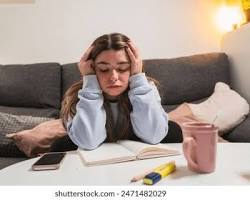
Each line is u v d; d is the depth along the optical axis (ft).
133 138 3.16
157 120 3.04
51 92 6.28
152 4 7.15
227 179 1.84
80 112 2.99
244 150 2.53
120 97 3.18
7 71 6.42
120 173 2.02
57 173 2.08
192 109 5.45
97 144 2.83
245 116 5.22
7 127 5.39
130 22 7.18
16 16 7.14
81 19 7.15
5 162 4.81
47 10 7.13
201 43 7.17
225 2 7.13
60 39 7.18
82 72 3.19
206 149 1.92
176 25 7.19
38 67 6.46
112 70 2.97
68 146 3.18
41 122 5.52
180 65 6.28
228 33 6.72
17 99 6.24
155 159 2.32
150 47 7.18
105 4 7.14
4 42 7.18
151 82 3.47
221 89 5.77
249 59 5.82
